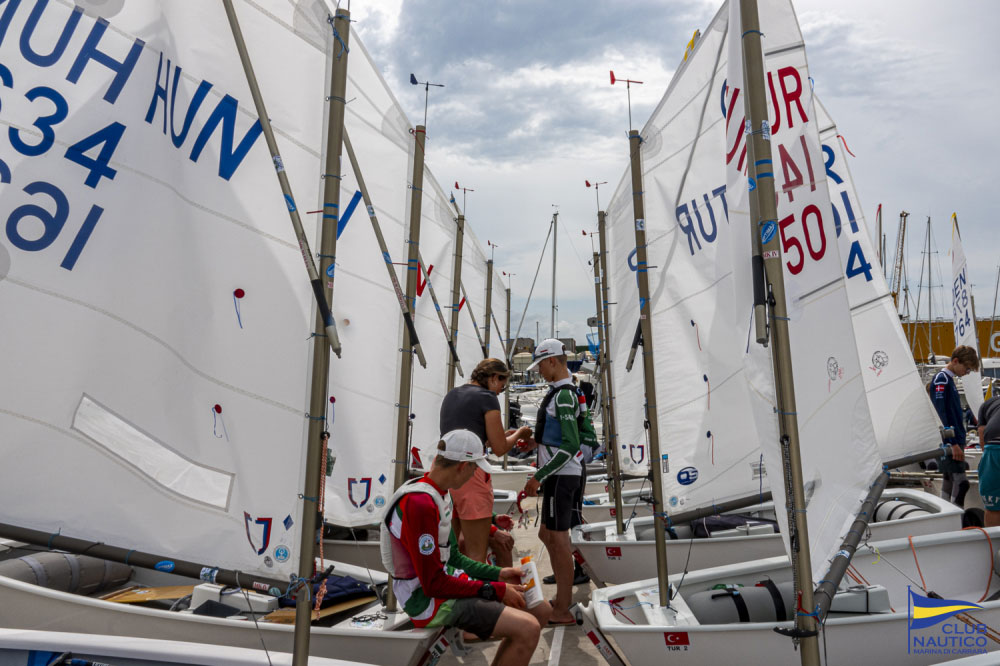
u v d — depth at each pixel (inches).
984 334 890.1
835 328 110.5
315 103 105.7
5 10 95.1
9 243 94.7
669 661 115.0
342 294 162.7
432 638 111.8
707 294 154.5
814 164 111.6
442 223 292.2
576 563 201.5
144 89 100.9
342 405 166.2
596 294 277.0
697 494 158.7
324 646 109.0
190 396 98.2
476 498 149.7
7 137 95.0
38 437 94.6
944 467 245.0
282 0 103.7
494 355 463.5
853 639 112.1
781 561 143.3
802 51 113.1
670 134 159.6
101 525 96.7
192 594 134.1
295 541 95.0
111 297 98.2
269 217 102.0
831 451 106.6
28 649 93.3
